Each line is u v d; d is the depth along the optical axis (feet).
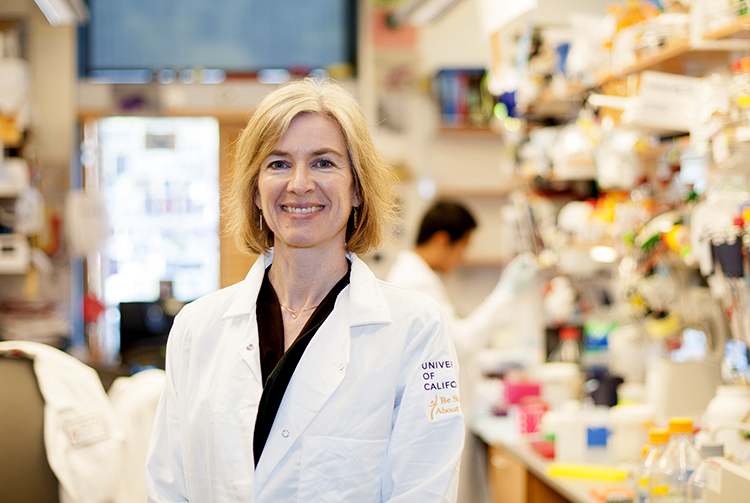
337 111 4.40
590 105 9.25
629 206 8.46
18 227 14.30
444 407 4.36
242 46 17.69
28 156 14.87
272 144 4.36
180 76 17.48
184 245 17.95
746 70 6.07
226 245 17.78
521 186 12.03
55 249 16.53
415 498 4.16
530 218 10.85
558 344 11.52
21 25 16.57
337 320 4.54
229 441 4.33
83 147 17.40
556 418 8.18
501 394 10.77
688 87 7.27
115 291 17.79
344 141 4.46
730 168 6.66
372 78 17.30
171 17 17.52
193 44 17.56
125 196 17.80
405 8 14.51
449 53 17.38
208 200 17.98
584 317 11.34
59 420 5.82
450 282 17.06
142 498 6.41
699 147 6.88
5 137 13.76
